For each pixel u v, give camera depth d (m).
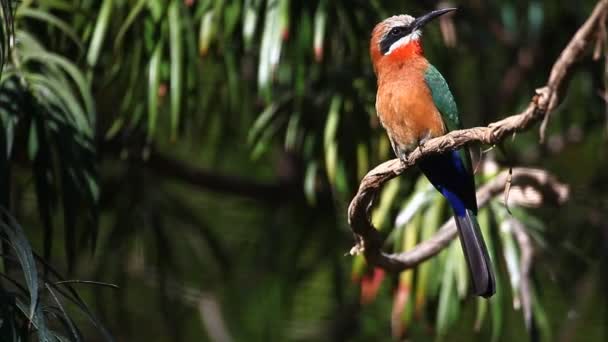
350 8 11.15
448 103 9.83
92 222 9.52
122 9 11.12
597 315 13.51
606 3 9.34
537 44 14.22
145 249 13.64
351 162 11.55
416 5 12.64
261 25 11.38
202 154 14.07
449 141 8.45
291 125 11.52
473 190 9.52
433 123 9.78
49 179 9.61
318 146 11.68
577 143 14.31
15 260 7.30
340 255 13.91
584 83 13.77
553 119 14.41
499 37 14.21
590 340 13.52
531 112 8.99
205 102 12.31
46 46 11.09
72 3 11.21
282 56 11.39
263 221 14.30
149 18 10.94
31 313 6.77
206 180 13.73
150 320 14.01
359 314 14.16
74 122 9.58
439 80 9.87
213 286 14.12
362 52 11.36
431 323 11.78
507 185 8.98
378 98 10.09
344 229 13.86
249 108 12.94
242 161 14.14
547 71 14.14
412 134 9.88
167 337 14.02
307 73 11.70
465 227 9.46
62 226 13.41
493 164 11.55
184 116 11.12
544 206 11.77
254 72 12.30
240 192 13.93
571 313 12.80
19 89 9.51
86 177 9.52
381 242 9.27
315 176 12.30
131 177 13.36
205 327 14.44
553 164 14.31
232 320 14.34
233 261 14.29
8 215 7.30
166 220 13.62
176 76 10.75
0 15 8.56
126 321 13.72
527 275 10.72
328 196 13.80
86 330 13.34
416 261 9.92
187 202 14.53
